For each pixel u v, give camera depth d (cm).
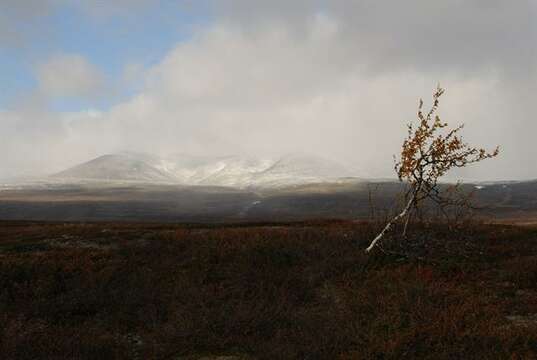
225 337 1384
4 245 2528
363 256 2145
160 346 1336
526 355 1088
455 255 2155
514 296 1662
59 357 1220
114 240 2617
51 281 1938
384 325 1370
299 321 1433
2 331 1419
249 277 1942
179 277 1975
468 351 1136
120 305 1709
